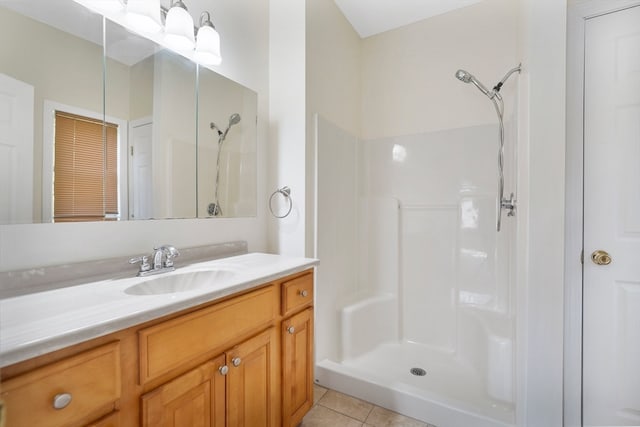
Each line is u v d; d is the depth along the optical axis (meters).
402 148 2.19
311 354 1.27
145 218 1.09
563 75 1.08
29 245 0.82
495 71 1.87
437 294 2.02
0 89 0.76
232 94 1.46
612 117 1.15
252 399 0.94
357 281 2.24
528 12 1.15
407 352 1.97
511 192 1.66
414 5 1.96
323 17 1.79
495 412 1.26
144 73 1.09
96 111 0.95
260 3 1.66
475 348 1.74
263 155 1.69
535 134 1.12
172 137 1.19
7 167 0.77
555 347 1.09
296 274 1.18
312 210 1.68
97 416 0.56
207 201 1.34
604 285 1.17
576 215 1.19
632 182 1.13
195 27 1.29
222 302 0.84
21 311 0.62
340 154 1.99
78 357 0.53
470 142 1.94
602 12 1.15
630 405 1.13
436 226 2.04
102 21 0.97
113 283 0.87
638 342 1.12
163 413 0.67
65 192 0.88
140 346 0.63
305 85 1.61
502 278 1.78
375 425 1.31
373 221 2.23
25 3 0.80
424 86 2.11
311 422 1.33
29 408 0.47
